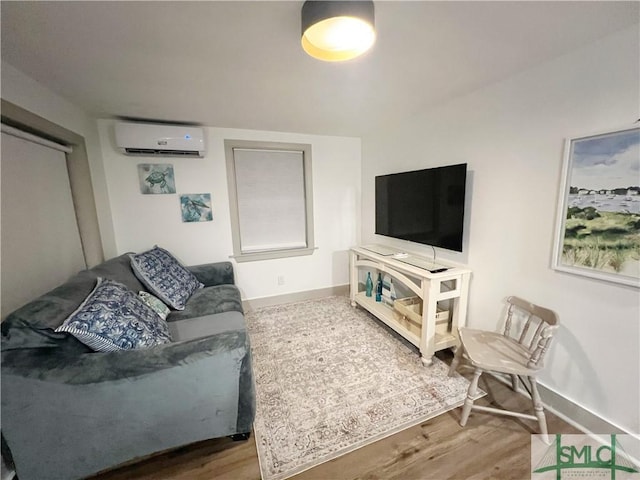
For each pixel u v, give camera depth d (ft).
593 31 4.10
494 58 4.91
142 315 4.92
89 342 4.07
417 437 4.83
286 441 4.77
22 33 3.86
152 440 4.17
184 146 8.30
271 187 10.35
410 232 8.32
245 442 4.80
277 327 8.87
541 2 3.43
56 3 3.26
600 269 4.56
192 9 3.45
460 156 6.96
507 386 6.05
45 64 4.76
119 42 4.17
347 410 5.41
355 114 8.09
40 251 5.70
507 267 6.07
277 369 6.70
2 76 4.58
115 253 8.64
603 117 4.40
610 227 4.40
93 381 3.73
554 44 4.47
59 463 3.91
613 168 4.31
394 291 9.25
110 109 7.14
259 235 10.46
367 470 4.28
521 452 4.54
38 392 3.63
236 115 7.97
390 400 5.66
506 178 5.93
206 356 4.13
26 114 5.08
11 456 3.98
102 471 4.31
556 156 5.04
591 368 4.83
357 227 11.80
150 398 3.99
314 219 11.07
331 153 10.94
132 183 8.63
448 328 7.48
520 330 5.93
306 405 5.55
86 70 5.03
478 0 3.36
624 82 4.13
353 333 8.41
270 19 3.69
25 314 3.79
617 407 4.57
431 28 3.98
